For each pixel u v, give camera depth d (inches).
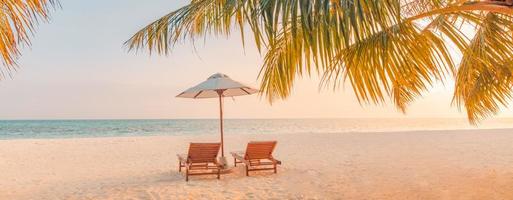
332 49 81.7
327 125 2086.6
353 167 324.8
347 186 240.4
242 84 278.8
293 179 263.6
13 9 69.7
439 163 345.1
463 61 171.9
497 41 149.2
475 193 217.5
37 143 606.2
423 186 239.1
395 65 114.3
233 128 1621.6
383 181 257.0
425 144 548.4
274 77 129.3
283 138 692.7
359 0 70.8
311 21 71.9
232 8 80.2
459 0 109.3
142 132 1300.4
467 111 221.9
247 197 210.5
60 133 1269.7
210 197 211.3
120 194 221.9
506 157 383.6
